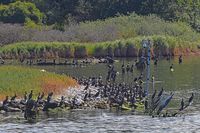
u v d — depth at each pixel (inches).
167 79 4512.8
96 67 5615.2
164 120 2854.3
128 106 3198.8
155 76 4726.9
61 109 3122.5
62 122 2785.4
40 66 5713.6
